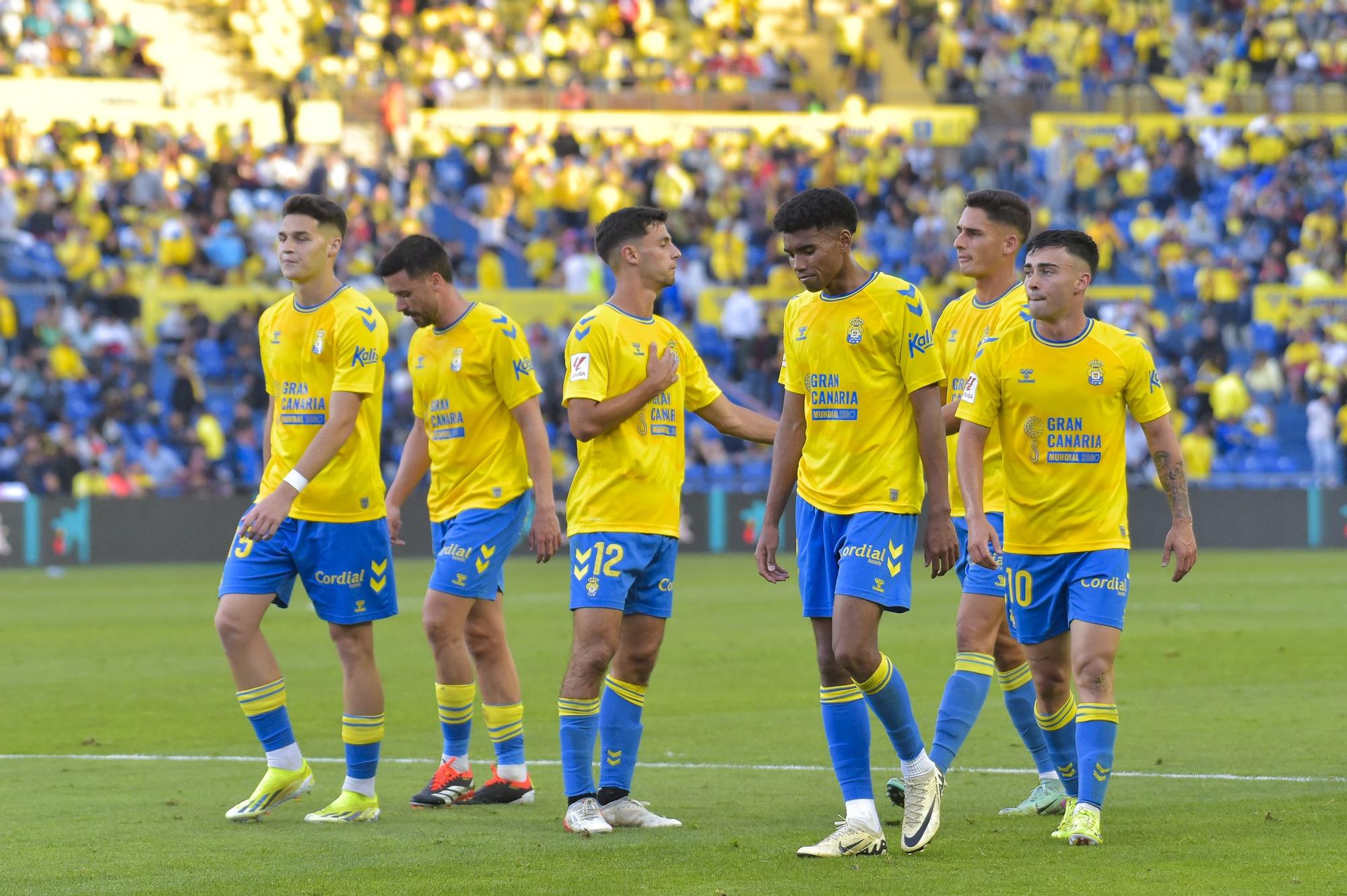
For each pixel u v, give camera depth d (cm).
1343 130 12669
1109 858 2050
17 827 2341
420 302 2592
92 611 6250
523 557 9388
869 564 2122
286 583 2495
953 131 12469
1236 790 2561
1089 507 2217
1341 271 11875
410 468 2777
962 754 2997
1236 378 10606
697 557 9281
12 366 9444
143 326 9975
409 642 5178
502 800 2591
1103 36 13325
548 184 11656
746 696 3847
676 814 2442
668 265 2455
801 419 2281
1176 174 12219
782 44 13388
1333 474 10406
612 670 2430
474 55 12575
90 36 11831
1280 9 13538
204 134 11656
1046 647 2311
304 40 12388
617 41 13100
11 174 10538
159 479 9275
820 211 2144
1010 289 2638
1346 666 4284
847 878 1952
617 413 2359
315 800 2606
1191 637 5016
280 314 2525
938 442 2173
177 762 2991
